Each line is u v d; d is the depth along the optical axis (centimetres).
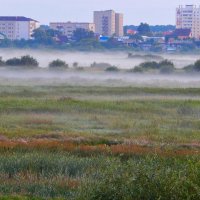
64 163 5806
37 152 6669
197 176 4012
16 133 8531
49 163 5803
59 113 11400
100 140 7981
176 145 7612
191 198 3912
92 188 4131
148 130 9319
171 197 3928
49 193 4809
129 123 10106
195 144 7781
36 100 13325
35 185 5000
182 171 4066
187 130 9531
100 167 5622
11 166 5706
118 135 8712
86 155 6850
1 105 12144
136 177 4006
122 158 6675
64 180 5184
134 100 14038
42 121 10156
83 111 11706
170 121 10619
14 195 4669
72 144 7481
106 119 10662
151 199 3944
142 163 4216
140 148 7156
